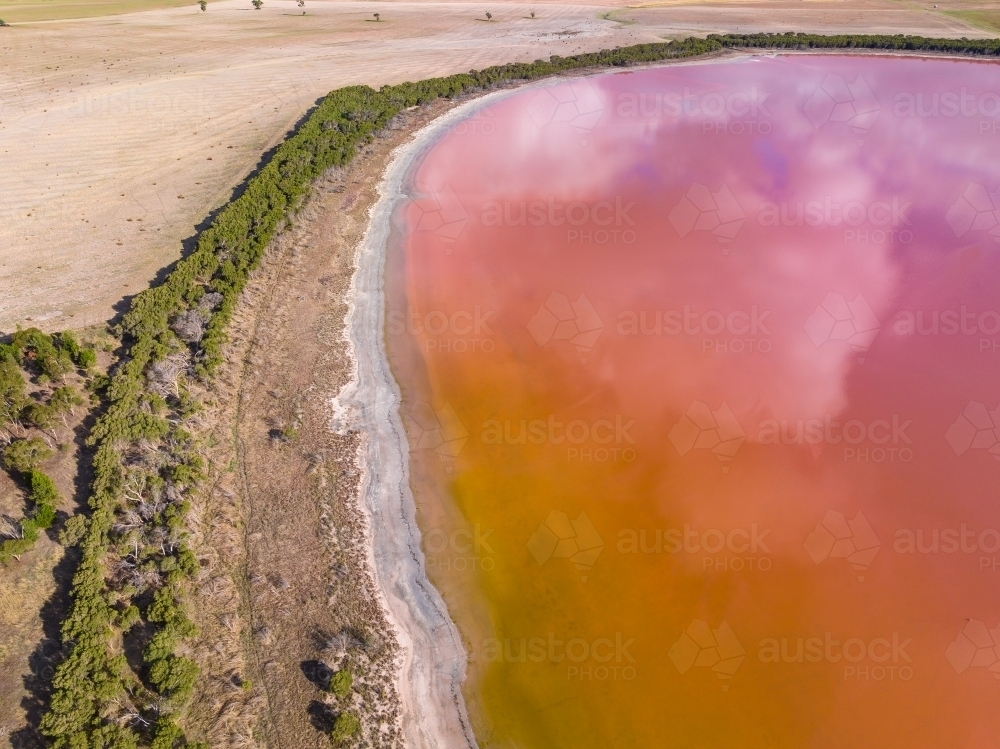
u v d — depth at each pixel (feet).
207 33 343.26
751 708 82.84
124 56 296.92
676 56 296.30
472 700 82.64
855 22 351.25
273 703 77.87
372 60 296.51
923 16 361.51
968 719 81.71
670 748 79.30
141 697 76.13
